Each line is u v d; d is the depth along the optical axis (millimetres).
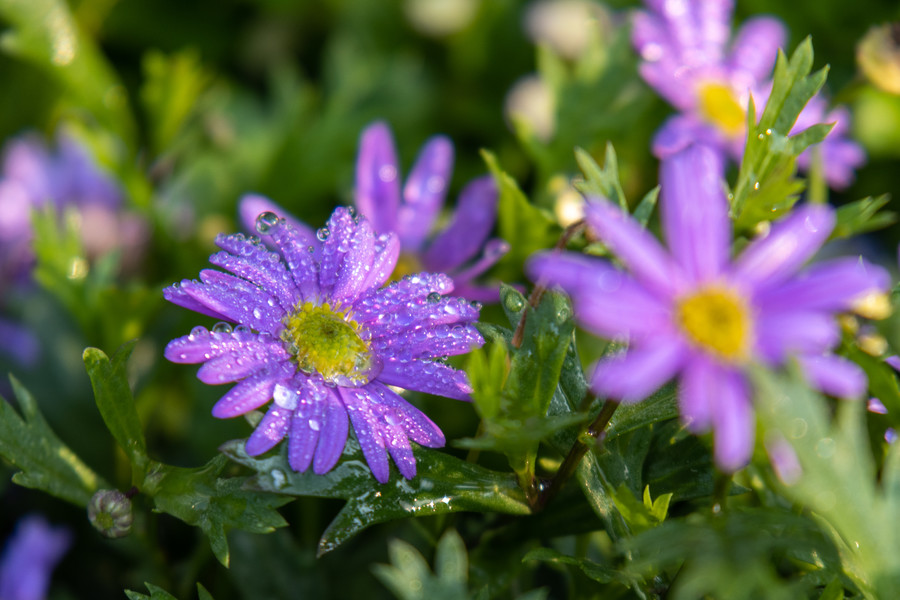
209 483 310
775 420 288
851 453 291
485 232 362
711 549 291
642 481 315
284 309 312
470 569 320
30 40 377
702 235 292
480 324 314
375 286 315
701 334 289
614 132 374
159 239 381
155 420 368
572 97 375
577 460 308
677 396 308
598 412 311
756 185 317
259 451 301
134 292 350
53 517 363
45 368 378
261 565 338
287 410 305
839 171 367
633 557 305
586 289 286
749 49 383
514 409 300
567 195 359
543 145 372
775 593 288
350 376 310
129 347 309
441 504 308
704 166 292
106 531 311
